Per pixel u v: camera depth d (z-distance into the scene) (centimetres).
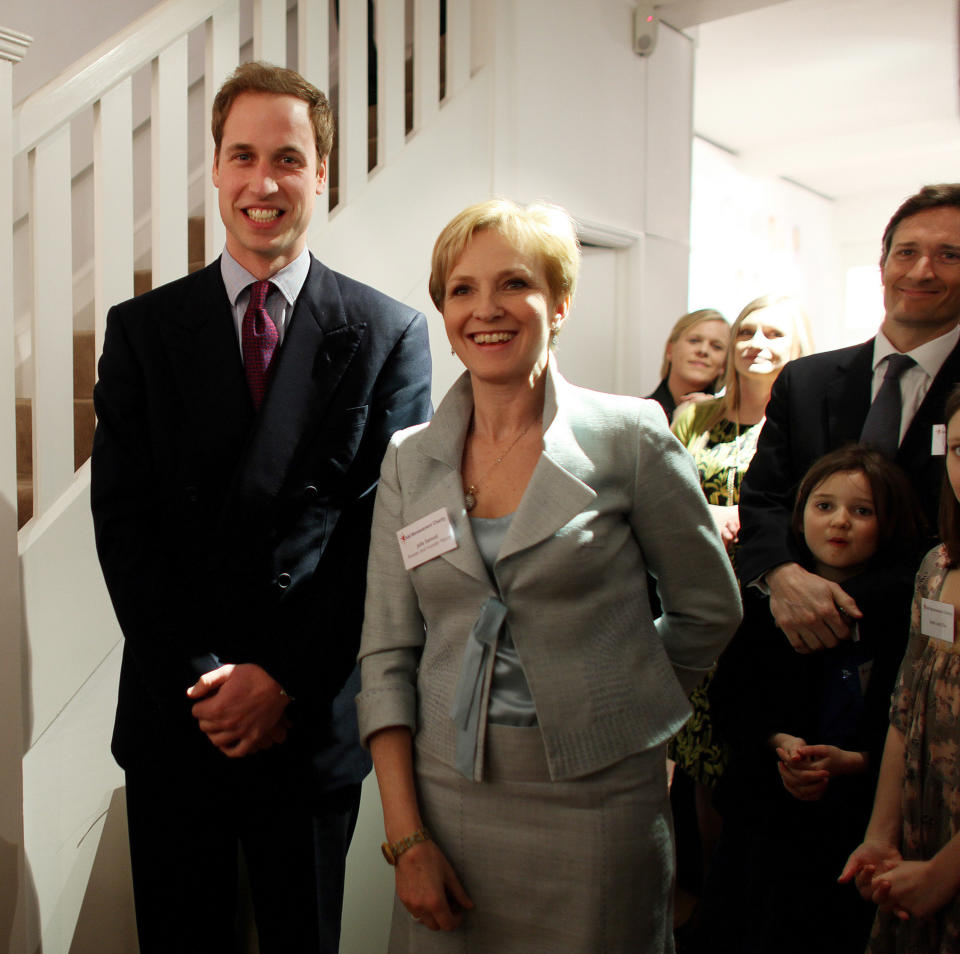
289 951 155
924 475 170
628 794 116
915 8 454
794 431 192
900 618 164
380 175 249
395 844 119
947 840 131
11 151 163
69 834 179
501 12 293
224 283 156
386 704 125
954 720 130
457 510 121
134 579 142
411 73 330
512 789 116
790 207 866
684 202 412
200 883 158
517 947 117
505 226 119
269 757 151
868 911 165
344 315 158
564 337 361
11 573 163
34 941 173
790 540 182
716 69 546
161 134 193
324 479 152
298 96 152
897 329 177
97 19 311
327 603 147
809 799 161
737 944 195
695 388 317
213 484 149
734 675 183
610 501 119
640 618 121
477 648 117
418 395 161
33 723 172
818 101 613
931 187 170
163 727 150
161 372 150
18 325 275
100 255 185
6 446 163
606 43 351
